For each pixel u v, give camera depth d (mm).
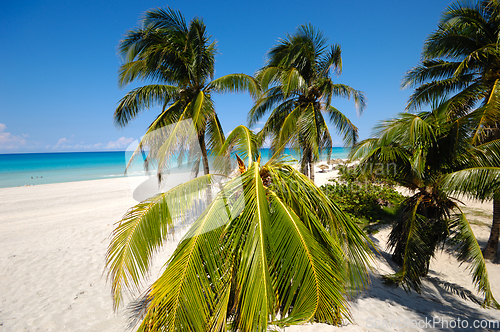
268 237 2055
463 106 7602
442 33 7219
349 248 2748
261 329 1675
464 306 4688
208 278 2059
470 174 4242
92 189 16000
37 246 7102
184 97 7723
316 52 9758
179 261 1971
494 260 6773
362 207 10125
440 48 7410
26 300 4609
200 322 1842
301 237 2275
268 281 1808
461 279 5910
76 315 4168
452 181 4426
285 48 10055
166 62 7227
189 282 1885
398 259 6441
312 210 2754
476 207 10867
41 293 4828
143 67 7219
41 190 16156
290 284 2150
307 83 9969
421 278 5895
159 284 1927
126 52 7004
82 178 24703
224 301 1959
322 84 9164
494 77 6695
